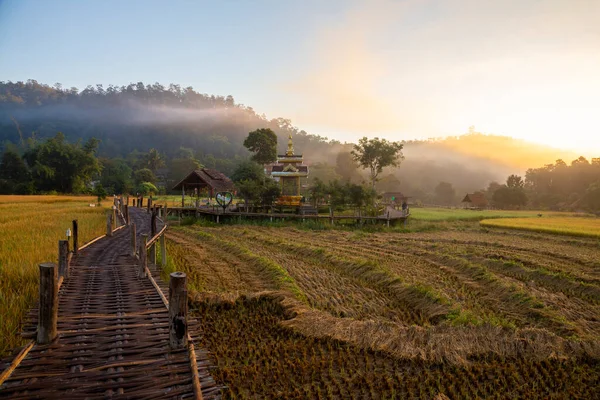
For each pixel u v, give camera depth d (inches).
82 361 222.2
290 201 1505.9
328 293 503.5
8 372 202.1
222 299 445.1
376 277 574.6
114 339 251.3
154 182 3489.2
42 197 2242.9
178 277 239.5
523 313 450.0
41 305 240.8
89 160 2989.7
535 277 615.2
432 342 339.6
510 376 297.6
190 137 6776.6
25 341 296.4
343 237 1068.5
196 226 1249.4
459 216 1872.5
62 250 389.1
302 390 268.7
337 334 357.1
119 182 3107.8
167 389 201.9
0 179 2923.2
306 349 334.6
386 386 279.3
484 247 933.8
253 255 711.7
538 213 2475.4
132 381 206.1
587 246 986.1
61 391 196.4
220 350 330.3
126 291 354.9
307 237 1071.0
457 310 425.4
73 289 357.1
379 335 351.6
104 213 1301.7
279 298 459.2
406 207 1710.1
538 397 274.1
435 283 569.9
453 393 273.7
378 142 2176.4
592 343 346.3
